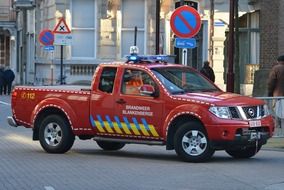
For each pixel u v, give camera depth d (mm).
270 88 19484
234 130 13406
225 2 34000
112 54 34750
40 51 39375
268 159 14695
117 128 14695
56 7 34625
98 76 15078
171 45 33688
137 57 15227
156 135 14211
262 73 28875
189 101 13789
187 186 11266
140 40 34906
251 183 11609
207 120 13508
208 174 12492
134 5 34875
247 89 34250
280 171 12914
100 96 14906
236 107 13641
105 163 13961
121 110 14602
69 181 11688
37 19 40969
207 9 34312
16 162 14000
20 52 51219
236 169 13117
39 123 15828
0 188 10992
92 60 34594
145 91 14242
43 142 15664
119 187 11117
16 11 52500
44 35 32531
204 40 34469
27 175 12305
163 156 15250
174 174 12477
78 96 15219
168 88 14172
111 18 34719
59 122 15445
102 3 34594
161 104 14086
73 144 17156
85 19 34812
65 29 27969
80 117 15164
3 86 43219
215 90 14883
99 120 14914
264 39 29859
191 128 13805
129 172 12711
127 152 16047
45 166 13477
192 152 13891
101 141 15367
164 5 33906
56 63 34812
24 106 16047
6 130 21000
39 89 15836
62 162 14062
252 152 14547
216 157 15031
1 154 15336
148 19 34719
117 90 14727
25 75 46000
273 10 29109
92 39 34938
